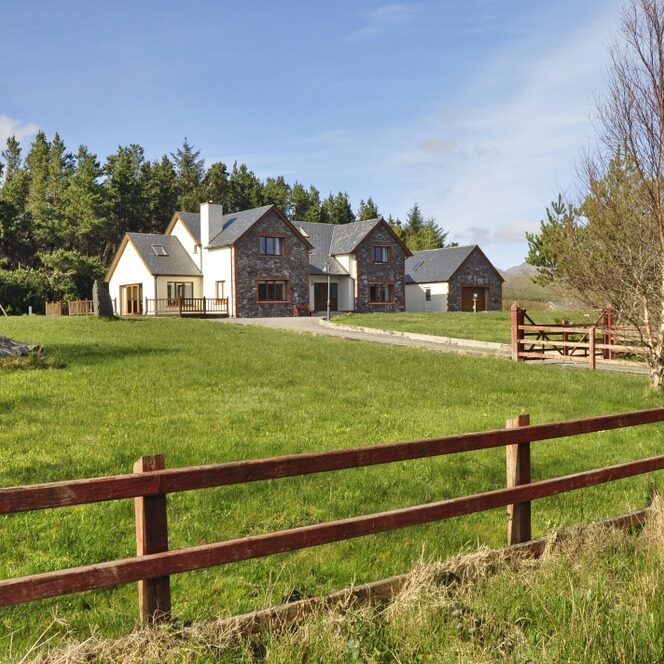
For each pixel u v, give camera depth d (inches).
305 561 227.0
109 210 2711.6
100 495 145.5
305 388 545.6
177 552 155.4
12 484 281.4
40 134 3550.7
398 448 192.5
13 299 1924.2
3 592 134.6
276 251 1779.0
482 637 172.6
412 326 1199.6
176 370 601.9
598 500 299.7
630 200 552.4
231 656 156.1
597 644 164.1
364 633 169.5
